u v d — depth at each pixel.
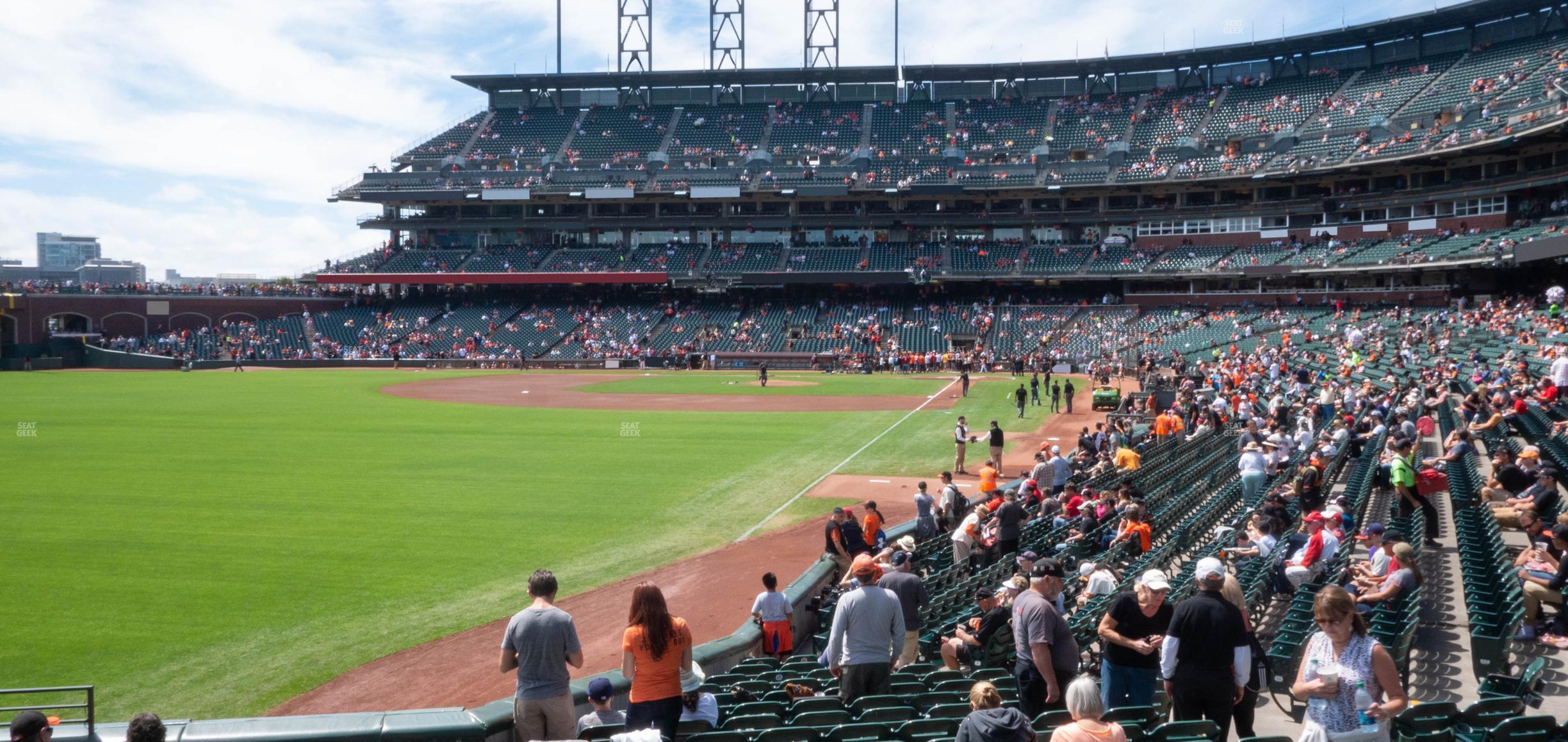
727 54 101.69
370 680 13.74
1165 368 70.12
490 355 90.12
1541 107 57.81
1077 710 6.94
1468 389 36.97
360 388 63.84
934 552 19.52
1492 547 13.63
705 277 92.56
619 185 95.12
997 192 89.38
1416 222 73.12
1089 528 18.50
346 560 19.84
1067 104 96.19
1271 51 88.12
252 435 38.81
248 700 13.05
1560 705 10.28
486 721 9.65
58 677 13.77
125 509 24.28
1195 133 87.25
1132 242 90.25
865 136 97.00
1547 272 59.22
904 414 49.50
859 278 90.62
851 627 9.78
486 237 101.06
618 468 31.67
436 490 27.41
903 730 8.38
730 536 22.50
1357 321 65.12
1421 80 76.88
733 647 13.61
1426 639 12.65
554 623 8.80
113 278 196.62
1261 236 83.44
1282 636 11.50
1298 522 17.97
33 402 51.88
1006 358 82.44
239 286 100.12
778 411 50.59
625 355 88.69
